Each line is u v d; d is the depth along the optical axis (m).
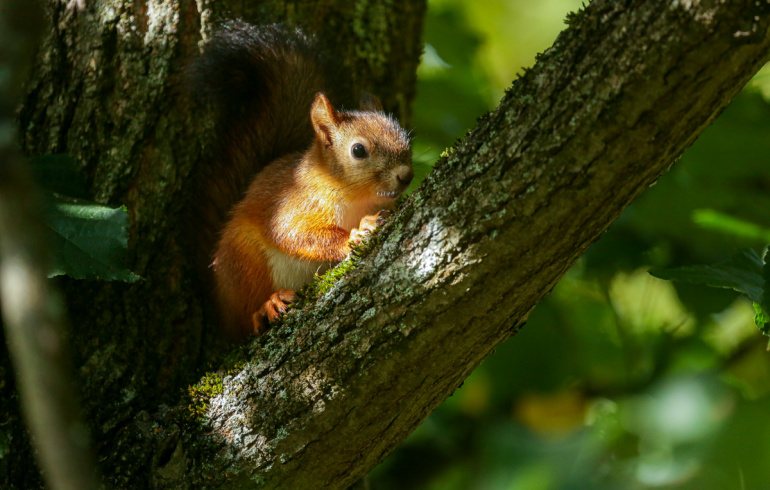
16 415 5.73
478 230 5.64
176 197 5.80
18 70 3.90
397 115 5.91
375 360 5.68
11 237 3.71
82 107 5.79
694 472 5.67
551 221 5.63
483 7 6.21
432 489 5.93
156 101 5.80
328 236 5.83
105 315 5.77
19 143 5.77
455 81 6.07
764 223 5.93
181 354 5.78
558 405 5.95
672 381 5.72
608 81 5.61
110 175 5.79
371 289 5.68
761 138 5.92
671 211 5.94
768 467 5.66
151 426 5.73
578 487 5.73
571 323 5.98
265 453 5.70
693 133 5.62
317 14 5.88
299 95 5.88
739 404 5.68
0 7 3.82
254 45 5.83
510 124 5.63
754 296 5.70
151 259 5.79
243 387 5.71
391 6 5.90
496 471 5.77
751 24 5.59
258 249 5.83
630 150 5.61
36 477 5.72
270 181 5.84
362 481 5.82
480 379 5.96
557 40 5.63
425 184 5.67
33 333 3.71
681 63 5.60
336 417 5.69
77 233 5.70
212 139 5.81
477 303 5.66
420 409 5.70
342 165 5.84
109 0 5.80
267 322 5.80
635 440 5.74
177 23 5.80
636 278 6.01
